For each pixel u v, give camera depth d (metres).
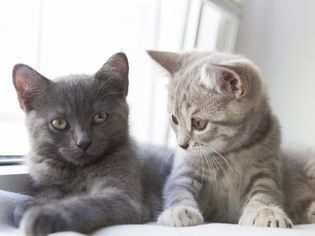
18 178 0.32
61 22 0.40
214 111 0.32
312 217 0.36
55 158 0.32
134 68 0.46
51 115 0.31
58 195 0.31
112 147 0.33
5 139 0.36
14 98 0.36
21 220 0.24
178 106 0.34
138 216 0.29
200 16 0.51
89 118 0.32
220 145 0.33
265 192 0.33
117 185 0.30
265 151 0.35
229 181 0.35
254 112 0.34
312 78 0.52
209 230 0.24
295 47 0.53
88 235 0.23
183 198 0.32
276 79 0.55
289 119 0.54
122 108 0.34
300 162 0.40
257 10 0.56
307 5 0.52
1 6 0.35
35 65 0.39
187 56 0.39
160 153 0.39
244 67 0.32
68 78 0.33
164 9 0.48
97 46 0.43
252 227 0.26
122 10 0.45
